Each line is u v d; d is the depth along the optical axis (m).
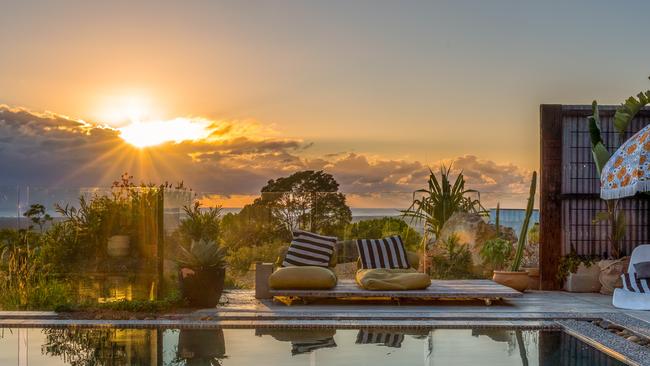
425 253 12.44
